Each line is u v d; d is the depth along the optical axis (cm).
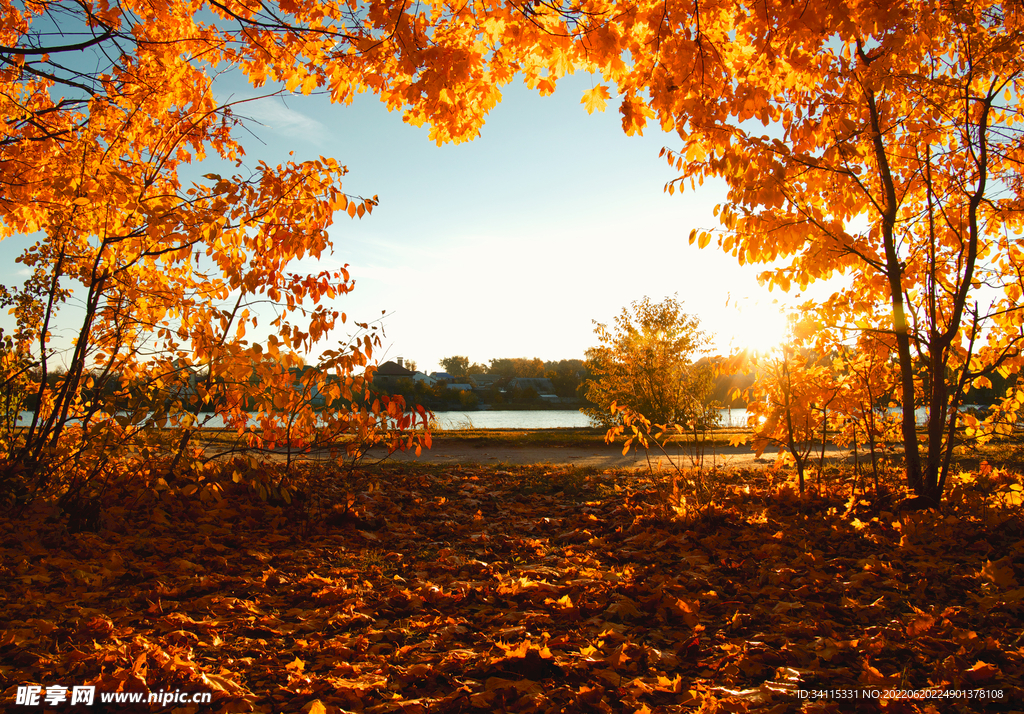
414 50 396
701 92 429
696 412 643
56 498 482
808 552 422
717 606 335
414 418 541
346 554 461
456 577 406
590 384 1692
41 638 272
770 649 271
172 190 585
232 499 604
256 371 506
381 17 391
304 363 537
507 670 253
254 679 249
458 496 727
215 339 528
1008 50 490
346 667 254
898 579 371
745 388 642
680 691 239
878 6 379
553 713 219
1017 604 313
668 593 352
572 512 634
